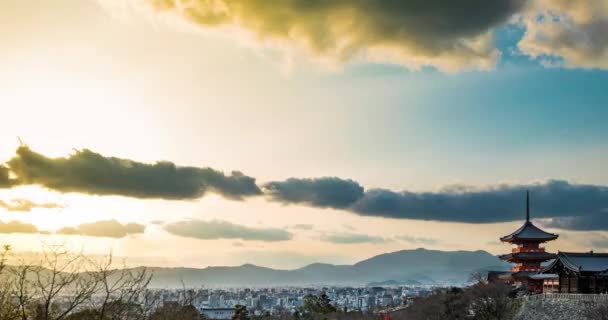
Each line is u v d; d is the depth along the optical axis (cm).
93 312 1791
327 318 16575
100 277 1762
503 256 13100
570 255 10038
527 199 13625
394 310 15862
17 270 1662
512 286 11888
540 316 9006
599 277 9600
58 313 1722
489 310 10400
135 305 1941
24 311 1662
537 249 12656
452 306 11125
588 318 7712
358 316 16800
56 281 1681
